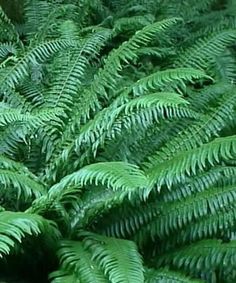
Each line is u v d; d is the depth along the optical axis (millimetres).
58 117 4285
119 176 3240
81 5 6305
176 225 3693
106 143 3996
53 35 5195
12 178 3557
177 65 5293
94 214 3725
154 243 3830
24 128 4078
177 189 3777
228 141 3564
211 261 3549
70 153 3961
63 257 3432
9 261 3703
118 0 6871
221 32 5422
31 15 6074
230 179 3826
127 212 3775
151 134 4109
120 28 5895
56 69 4590
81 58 4574
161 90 4352
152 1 6742
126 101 3857
